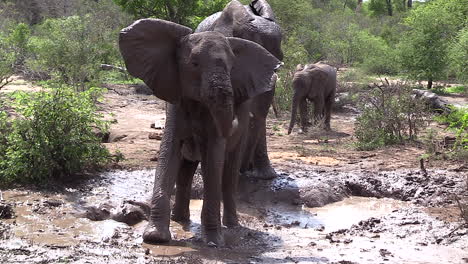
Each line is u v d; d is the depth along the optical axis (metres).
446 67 31.38
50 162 10.44
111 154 12.67
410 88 17.77
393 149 15.05
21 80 26.97
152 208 7.61
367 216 9.83
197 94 7.29
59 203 9.30
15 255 6.58
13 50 27.69
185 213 8.91
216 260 6.89
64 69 25.28
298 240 8.19
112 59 33.34
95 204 9.40
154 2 29.12
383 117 15.91
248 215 9.67
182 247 7.41
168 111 7.86
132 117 19.64
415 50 31.61
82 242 7.37
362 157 13.95
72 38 26.78
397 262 7.08
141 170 11.79
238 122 8.24
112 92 26.14
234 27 9.93
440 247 7.78
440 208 9.88
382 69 36.03
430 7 32.72
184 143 7.96
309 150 14.66
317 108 18.53
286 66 23.41
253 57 7.89
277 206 10.45
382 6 76.44
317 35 42.06
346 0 86.19
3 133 11.21
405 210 9.67
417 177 11.41
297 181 11.14
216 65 7.19
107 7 41.16
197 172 11.09
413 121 16.34
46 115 10.73
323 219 9.64
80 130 11.27
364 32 46.16
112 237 7.70
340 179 11.46
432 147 14.12
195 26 29.34
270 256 7.23
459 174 11.69
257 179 11.14
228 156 8.49
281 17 39.66
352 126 19.98
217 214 7.79
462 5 34.44
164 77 7.56
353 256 7.31
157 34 7.51
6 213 8.46
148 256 6.87
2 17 41.88
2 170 10.31
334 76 19.16
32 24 50.78
